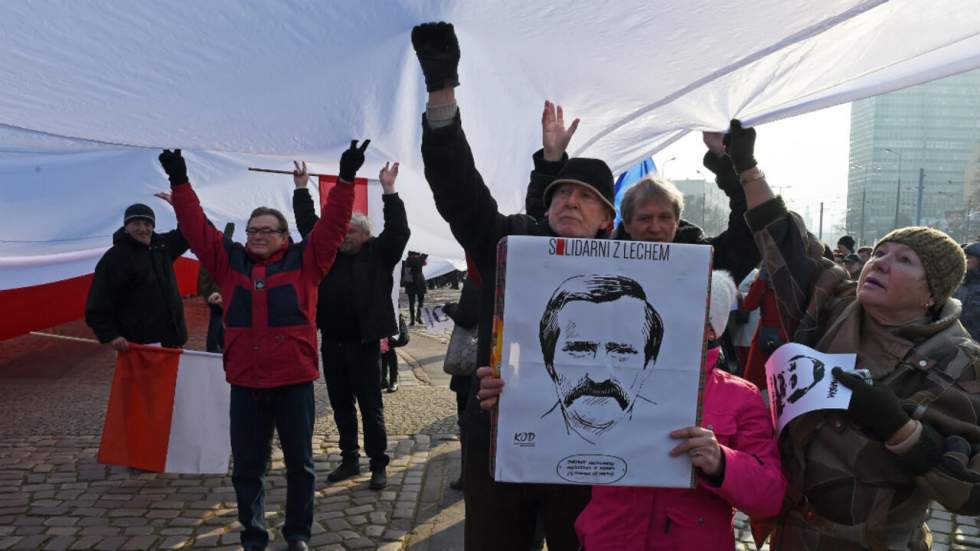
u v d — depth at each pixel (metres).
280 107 2.51
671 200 2.14
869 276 1.69
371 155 3.96
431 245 5.69
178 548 3.48
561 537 2.14
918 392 1.62
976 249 7.04
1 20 1.78
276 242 3.39
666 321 1.57
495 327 1.60
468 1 1.84
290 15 1.83
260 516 3.36
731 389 1.78
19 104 2.40
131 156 5.51
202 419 4.36
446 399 6.70
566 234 2.02
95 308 4.39
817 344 1.83
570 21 2.02
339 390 4.42
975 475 1.50
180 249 5.11
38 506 3.98
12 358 8.36
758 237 2.02
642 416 1.58
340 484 4.38
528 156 3.09
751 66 2.44
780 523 1.83
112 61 2.05
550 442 1.58
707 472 1.57
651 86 2.55
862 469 1.64
